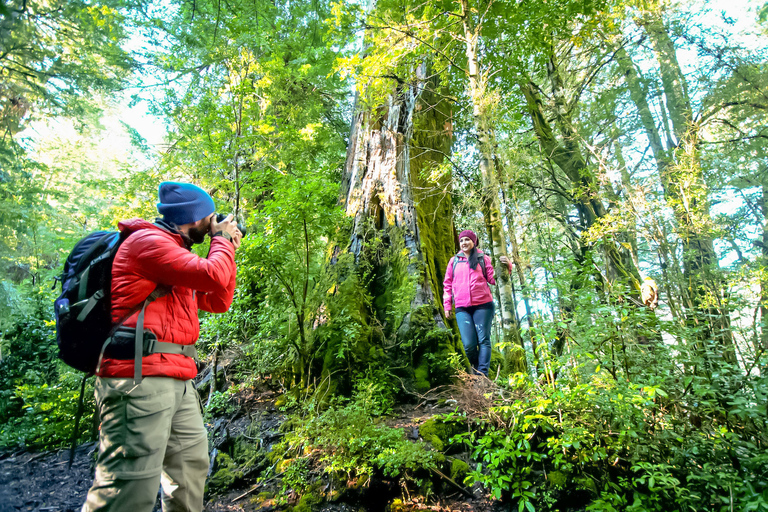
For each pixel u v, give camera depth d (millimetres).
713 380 2627
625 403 2359
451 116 7113
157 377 1552
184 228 1871
